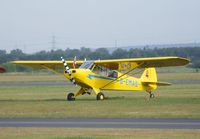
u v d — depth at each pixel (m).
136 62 79.19
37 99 84.00
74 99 79.75
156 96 89.81
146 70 88.50
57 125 52.16
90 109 64.69
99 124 52.50
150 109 63.97
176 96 88.56
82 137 43.25
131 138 43.72
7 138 44.66
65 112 62.28
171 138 43.81
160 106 66.75
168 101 73.12
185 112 60.94
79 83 79.12
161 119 55.91
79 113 61.22
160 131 47.47
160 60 76.62
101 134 46.09
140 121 54.47
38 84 140.25
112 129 48.81
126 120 55.34
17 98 87.38
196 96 87.94
